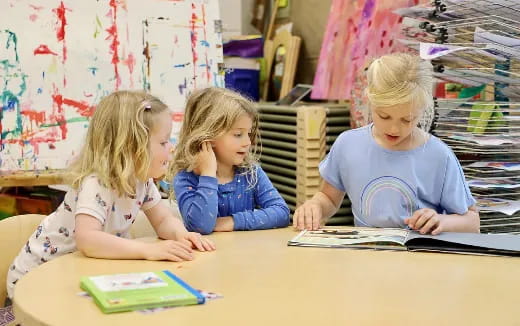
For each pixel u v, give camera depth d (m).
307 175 2.33
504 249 1.23
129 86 2.19
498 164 1.79
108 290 0.96
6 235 1.51
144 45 2.22
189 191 1.55
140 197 1.46
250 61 3.11
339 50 2.52
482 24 1.73
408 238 1.32
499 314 0.89
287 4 3.26
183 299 0.92
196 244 1.29
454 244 1.28
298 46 3.01
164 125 1.41
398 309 0.91
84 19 2.15
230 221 1.53
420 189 1.56
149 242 1.33
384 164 1.59
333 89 2.51
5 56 2.07
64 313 0.89
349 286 1.02
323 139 2.34
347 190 1.67
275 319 0.86
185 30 2.28
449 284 1.04
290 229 1.54
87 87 2.14
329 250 1.28
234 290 0.99
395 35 2.17
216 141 1.58
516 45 1.66
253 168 1.67
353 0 2.48
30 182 1.96
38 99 2.08
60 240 1.46
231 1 3.45
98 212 1.32
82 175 1.38
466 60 1.85
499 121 1.83
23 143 2.05
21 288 1.01
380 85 1.42
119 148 1.36
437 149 1.57
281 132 2.62
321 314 0.88
